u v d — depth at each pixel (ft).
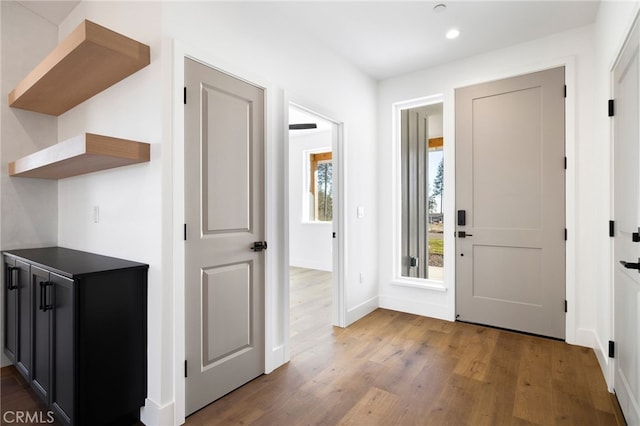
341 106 10.25
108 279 5.28
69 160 5.57
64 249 7.92
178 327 5.71
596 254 8.47
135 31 6.03
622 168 6.13
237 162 6.86
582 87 8.76
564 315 9.08
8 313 7.32
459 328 10.16
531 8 7.91
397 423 5.69
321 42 9.37
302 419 5.81
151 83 5.63
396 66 11.08
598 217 8.23
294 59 8.37
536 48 9.39
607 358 6.88
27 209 8.12
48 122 8.52
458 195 10.69
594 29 8.50
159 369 5.48
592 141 8.61
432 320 10.93
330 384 6.97
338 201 10.46
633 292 5.37
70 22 8.29
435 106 13.00
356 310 10.96
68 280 5.06
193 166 6.01
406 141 12.78
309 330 10.11
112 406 5.33
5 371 7.45
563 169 9.08
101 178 6.90
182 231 5.79
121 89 6.33
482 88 10.27
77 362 4.96
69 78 6.23
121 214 6.32
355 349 8.71
